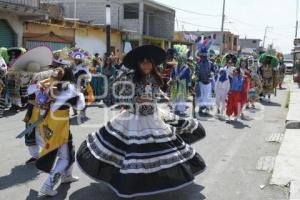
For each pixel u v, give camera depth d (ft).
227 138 30.50
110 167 16.39
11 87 40.96
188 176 16.30
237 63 41.29
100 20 106.83
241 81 38.22
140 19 108.17
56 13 88.89
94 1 106.42
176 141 17.11
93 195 18.04
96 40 81.82
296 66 114.01
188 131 19.13
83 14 107.55
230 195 18.54
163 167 16.07
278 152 25.45
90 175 16.58
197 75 42.39
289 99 56.54
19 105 41.34
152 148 16.28
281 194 18.75
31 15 59.16
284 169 21.84
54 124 17.70
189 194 18.48
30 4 59.36
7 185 19.15
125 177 15.61
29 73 22.67
